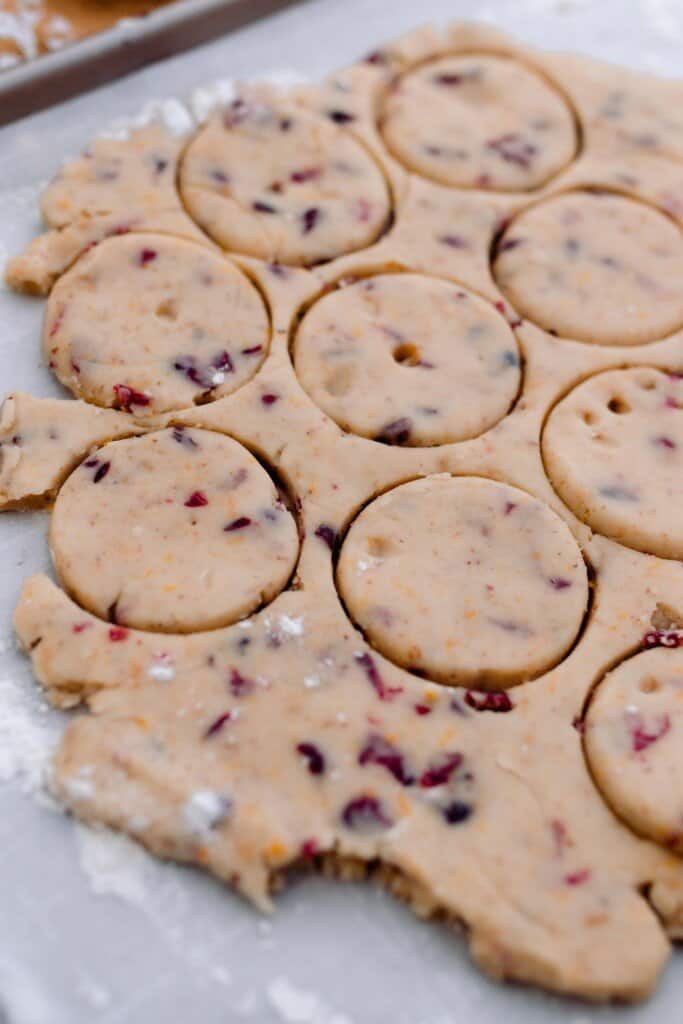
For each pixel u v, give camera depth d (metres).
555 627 0.55
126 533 0.56
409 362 0.59
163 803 0.52
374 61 0.67
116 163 0.63
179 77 0.66
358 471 0.57
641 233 0.63
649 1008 0.51
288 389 0.58
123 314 0.59
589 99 0.66
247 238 0.61
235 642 0.54
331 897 0.52
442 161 0.64
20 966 0.51
